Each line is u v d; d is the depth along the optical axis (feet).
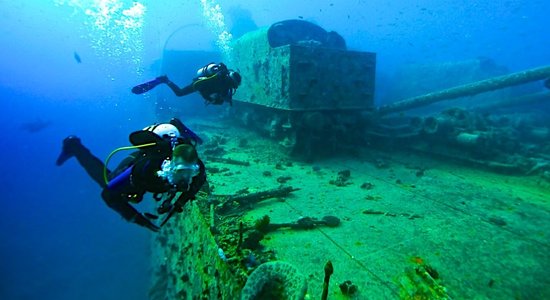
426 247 11.55
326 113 25.20
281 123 25.75
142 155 6.78
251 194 15.47
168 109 47.65
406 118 32.01
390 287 9.39
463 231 12.76
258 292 7.19
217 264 10.12
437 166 22.48
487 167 21.35
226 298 8.93
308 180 19.30
